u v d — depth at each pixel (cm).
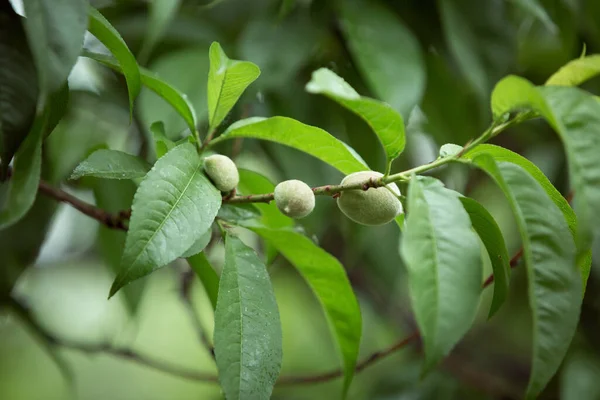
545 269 58
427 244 58
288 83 88
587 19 95
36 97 62
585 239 56
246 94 83
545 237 59
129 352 88
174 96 69
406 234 58
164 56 86
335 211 95
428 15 90
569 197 80
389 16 84
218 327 62
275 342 63
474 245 58
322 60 91
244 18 92
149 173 62
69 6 60
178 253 61
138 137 89
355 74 90
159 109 77
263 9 90
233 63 65
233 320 62
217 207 63
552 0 93
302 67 91
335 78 61
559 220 59
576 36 97
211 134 68
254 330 63
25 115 61
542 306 58
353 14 83
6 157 61
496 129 61
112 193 85
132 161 67
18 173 62
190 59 82
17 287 92
